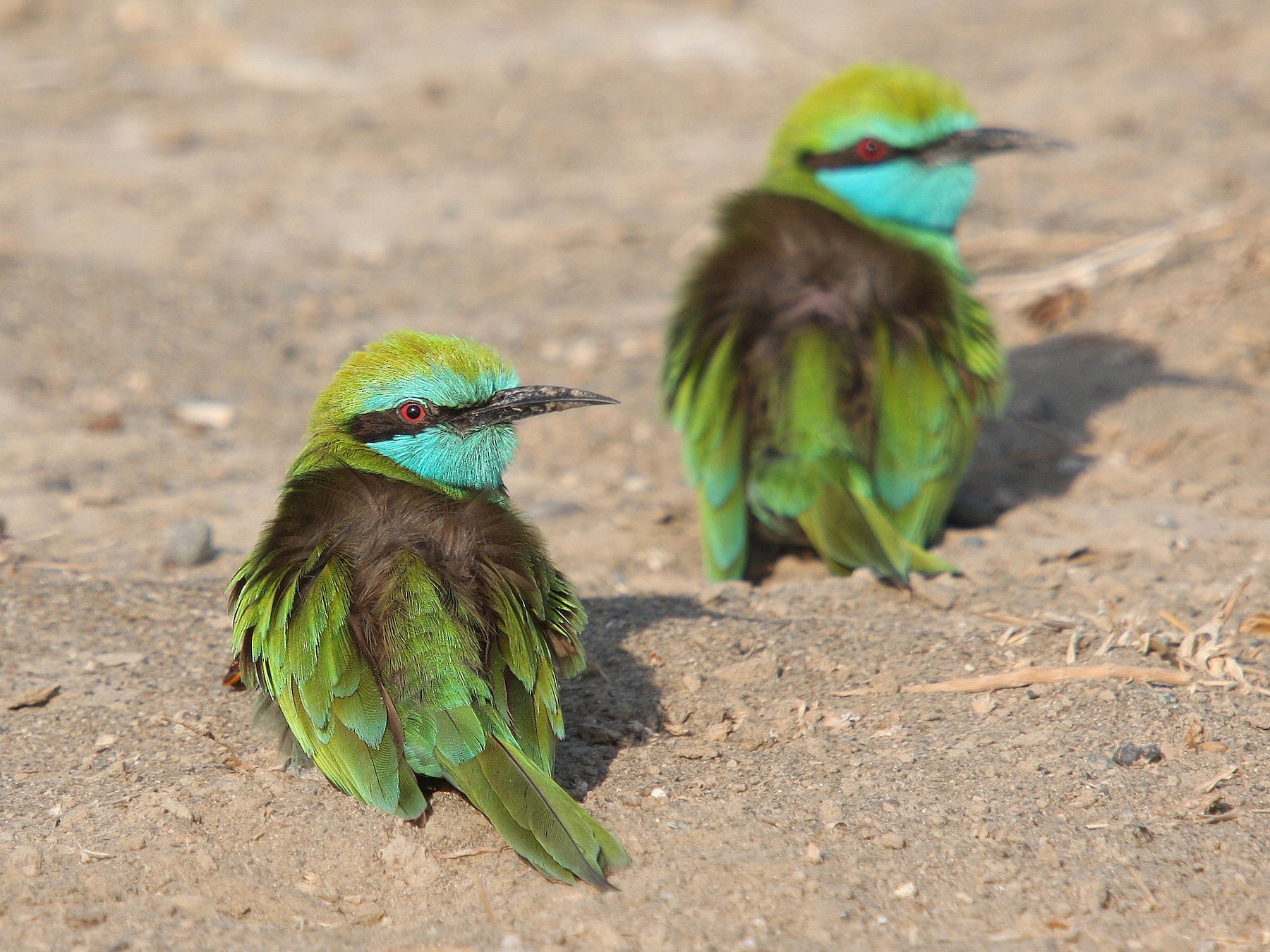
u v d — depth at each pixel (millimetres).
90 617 9875
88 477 12891
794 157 13266
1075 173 19719
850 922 6445
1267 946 6219
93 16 28062
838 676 8852
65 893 6781
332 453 8625
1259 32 24766
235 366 15719
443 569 7539
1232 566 10633
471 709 7141
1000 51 25016
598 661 9125
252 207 20141
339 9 28703
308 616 7402
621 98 24297
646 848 7105
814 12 28016
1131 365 14586
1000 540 11469
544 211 20078
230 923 6680
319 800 7574
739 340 11406
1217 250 16422
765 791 7617
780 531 11469
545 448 14102
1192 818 7148
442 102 24188
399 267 18469
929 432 11250
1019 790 7445
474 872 7055
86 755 8141
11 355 15469
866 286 11414
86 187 20609
